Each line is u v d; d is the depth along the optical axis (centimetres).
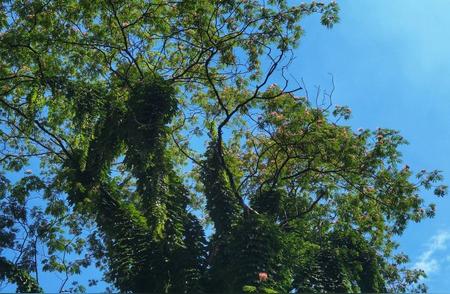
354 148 2177
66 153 2150
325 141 2181
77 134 2045
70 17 2105
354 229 2367
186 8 2122
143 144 1805
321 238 2286
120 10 2170
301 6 2119
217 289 1909
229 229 2016
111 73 2216
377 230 2373
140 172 1797
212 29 2156
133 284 1902
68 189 2042
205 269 1972
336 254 2028
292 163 2397
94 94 1998
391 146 2195
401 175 2180
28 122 2400
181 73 2327
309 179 2397
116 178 2278
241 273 1703
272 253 1752
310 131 2198
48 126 2400
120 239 1962
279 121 2233
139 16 2192
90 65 2178
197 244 2008
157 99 1891
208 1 2106
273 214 2139
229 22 2133
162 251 1925
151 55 2347
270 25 2128
